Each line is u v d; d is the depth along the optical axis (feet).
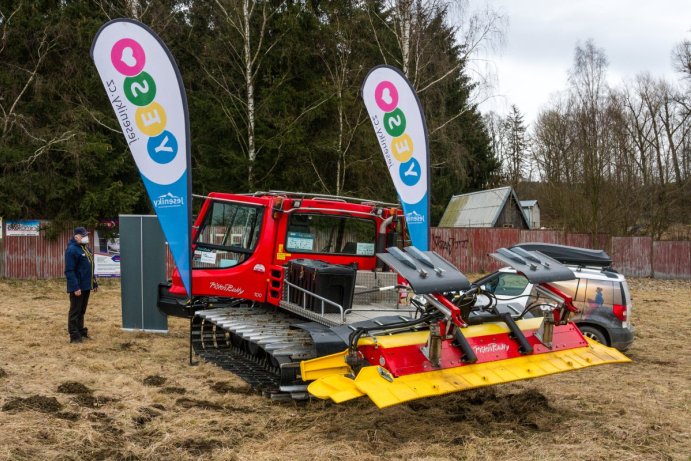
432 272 18.43
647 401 24.03
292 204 27.09
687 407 23.30
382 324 20.45
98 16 73.15
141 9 73.56
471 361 18.62
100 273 67.10
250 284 27.30
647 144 116.47
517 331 20.13
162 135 28.66
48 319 40.60
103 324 39.06
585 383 26.94
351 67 78.23
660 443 19.03
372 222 29.37
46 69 72.43
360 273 26.32
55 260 67.62
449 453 17.60
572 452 17.88
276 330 24.21
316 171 74.43
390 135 36.27
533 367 19.71
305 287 24.07
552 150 144.25
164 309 32.50
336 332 20.17
